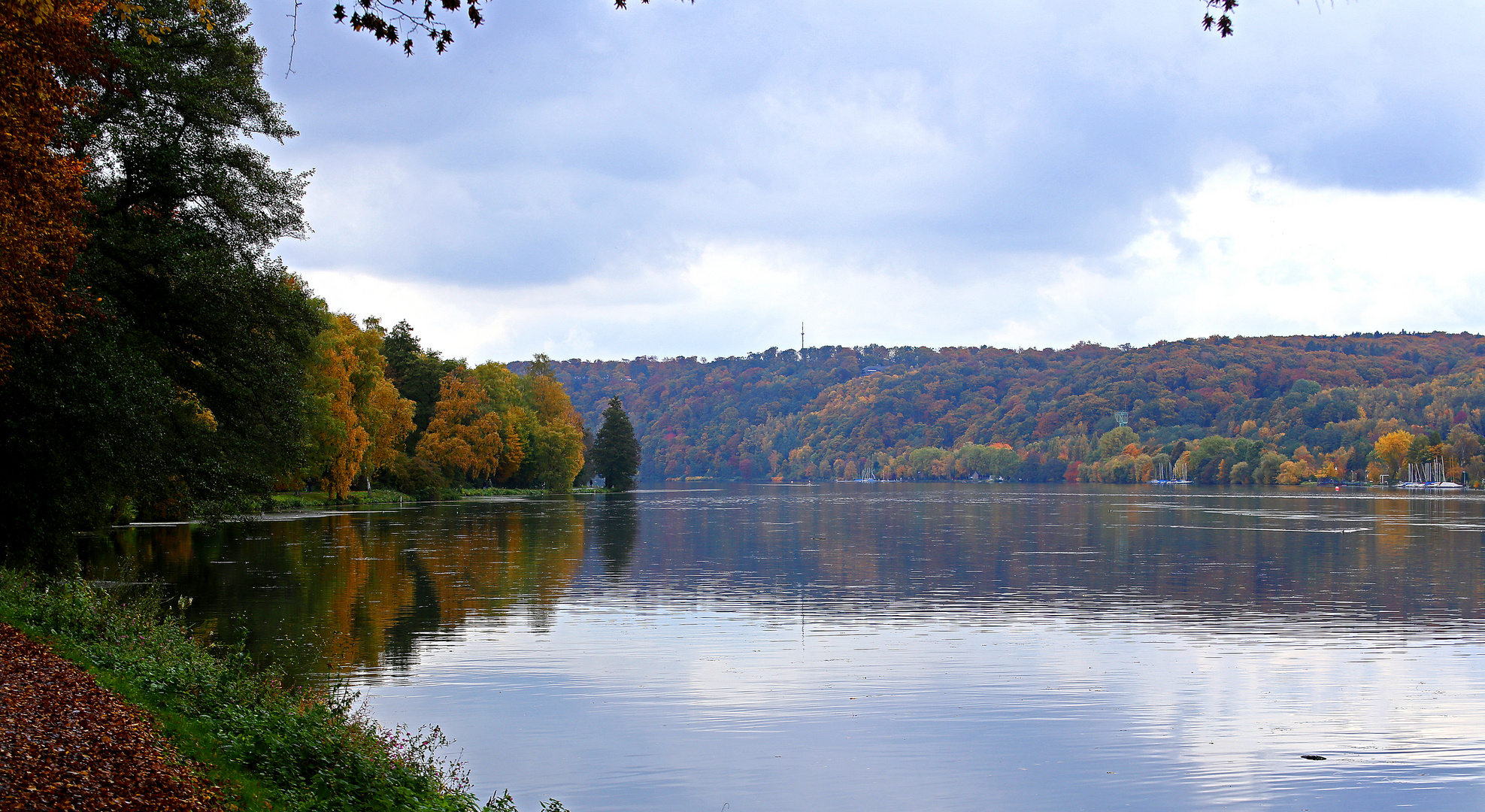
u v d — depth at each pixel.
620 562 50.62
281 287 30.58
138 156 26.72
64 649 16.78
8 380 23.08
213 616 31.77
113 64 22.06
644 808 16.58
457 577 42.41
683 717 21.53
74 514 28.17
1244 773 18.48
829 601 37.59
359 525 70.62
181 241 27.44
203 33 28.22
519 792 17.17
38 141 17.14
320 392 75.00
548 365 160.25
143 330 28.81
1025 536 69.75
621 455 172.00
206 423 36.09
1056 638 30.16
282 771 12.49
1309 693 23.73
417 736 17.80
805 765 18.59
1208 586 41.97
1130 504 126.75
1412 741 20.17
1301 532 71.62
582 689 23.64
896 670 25.89
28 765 10.52
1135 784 17.84
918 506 123.38
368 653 27.22
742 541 64.94
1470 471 177.38
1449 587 41.56
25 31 16.22
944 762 18.94
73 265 22.19
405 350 125.69
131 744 11.98
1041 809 16.77
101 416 24.44
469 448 118.00
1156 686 24.36
